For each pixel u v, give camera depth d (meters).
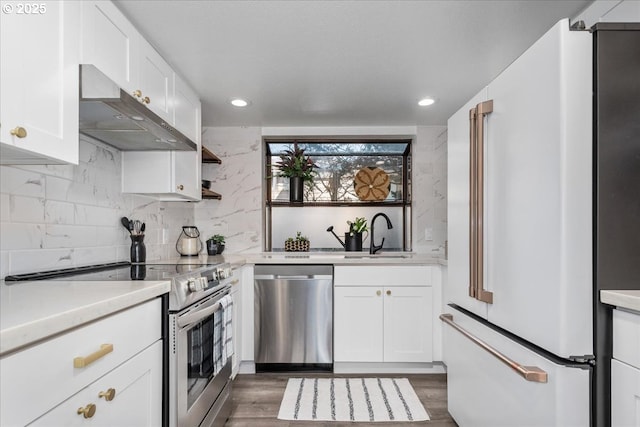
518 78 1.28
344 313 2.77
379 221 3.66
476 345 1.61
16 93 0.94
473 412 1.64
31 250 1.44
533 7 1.53
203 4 1.50
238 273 2.65
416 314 2.78
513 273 1.30
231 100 2.66
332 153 3.67
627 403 0.96
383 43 1.83
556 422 1.06
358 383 2.59
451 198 1.90
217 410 1.86
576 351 1.05
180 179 2.22
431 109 2.89
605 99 1.05
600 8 1.45
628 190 1.05
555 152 1.08
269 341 2.77
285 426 2.02
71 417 0.84
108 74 1.40
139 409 1.16
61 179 1.61
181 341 1.39
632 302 0.92
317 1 1.48
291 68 2.12
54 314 0.78
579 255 1.05
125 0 1.46
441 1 1.49
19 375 0.71
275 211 3.64
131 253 2.08
